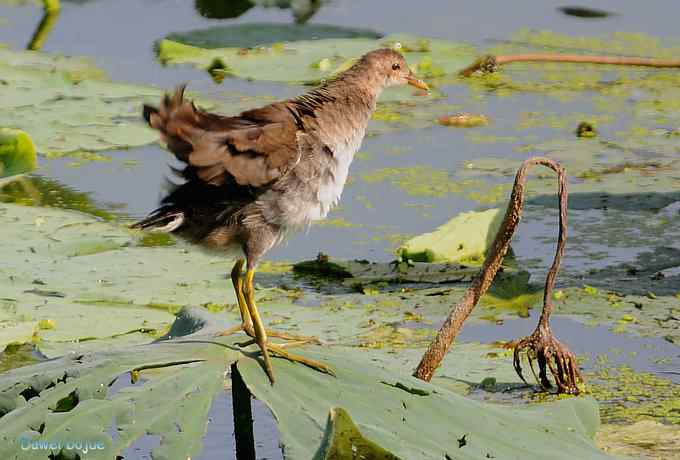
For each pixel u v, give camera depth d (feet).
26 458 20.85
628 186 43.62
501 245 27.07
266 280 36.11
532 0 71.82
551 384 29.22
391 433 21.65
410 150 48.21
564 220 28.17
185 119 24.14
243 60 58.23
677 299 34.47
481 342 31.94
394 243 39.19
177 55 59.41
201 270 35.55
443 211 41.83
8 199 42.55
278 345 24.44
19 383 22.75
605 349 31.50
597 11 69.21
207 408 21.90
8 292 33.01
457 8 70.03
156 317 31.91
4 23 66.28
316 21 67.46
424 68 58.34
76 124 49.11
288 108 26.25
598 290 35.17
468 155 47.65
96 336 30.55
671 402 28.35
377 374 23.58
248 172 24.63
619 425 26.99
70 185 44.29
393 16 68.54
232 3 71.36
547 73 59.47
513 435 22.79
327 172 26.45
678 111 53.26
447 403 23.18
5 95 52.16
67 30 65.10
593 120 51.96
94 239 37.50
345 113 27.43
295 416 21.85
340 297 34.76
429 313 33.58
